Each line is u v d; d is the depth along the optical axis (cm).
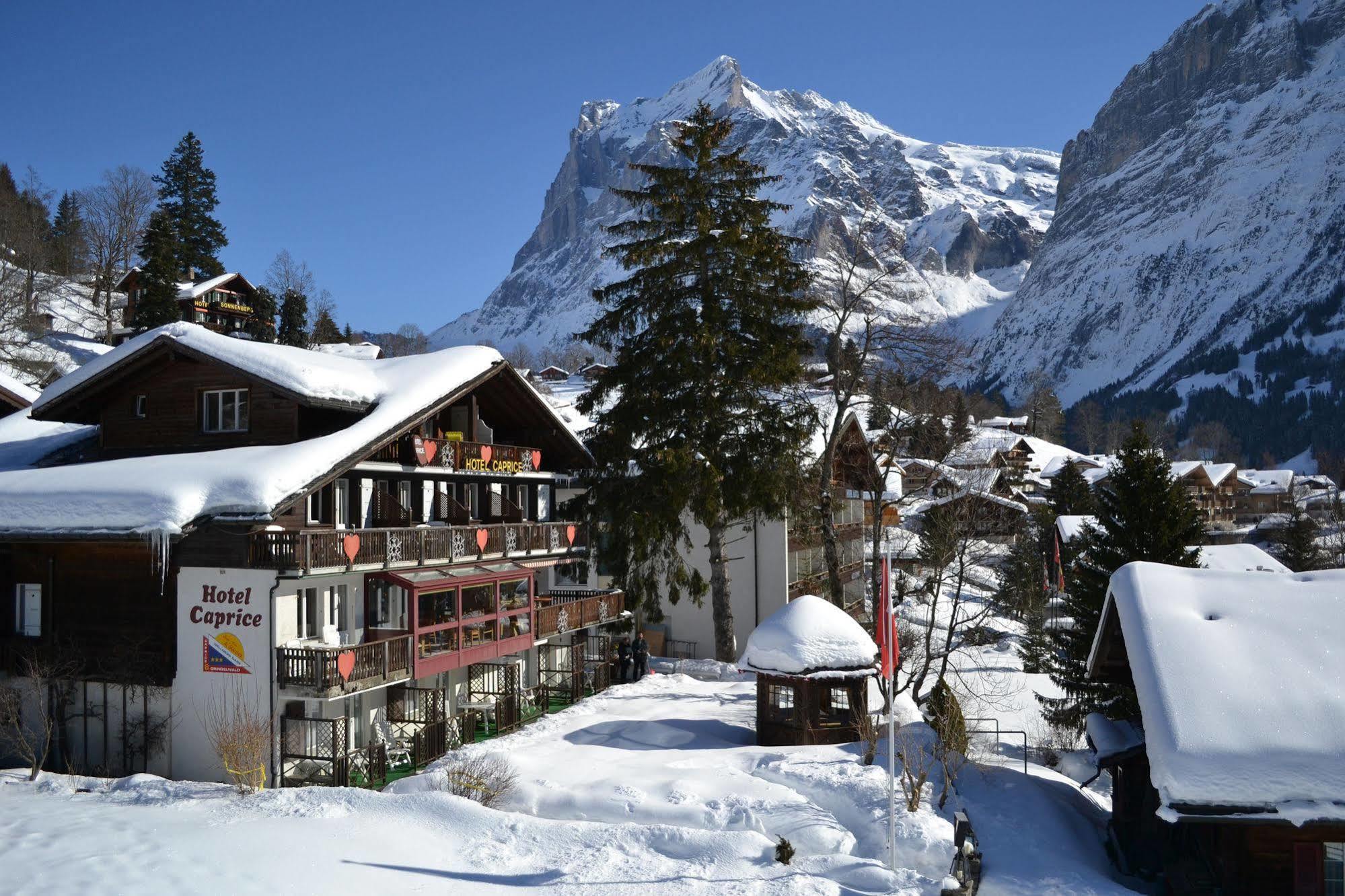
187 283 8094
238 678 2345
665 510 3397
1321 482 12875
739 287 3538
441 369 2902
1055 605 4797
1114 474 2919
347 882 1666
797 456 3569
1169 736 1498
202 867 1700
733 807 1995
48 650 2527
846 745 2417
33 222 8769
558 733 2644
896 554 5175
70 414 2902
